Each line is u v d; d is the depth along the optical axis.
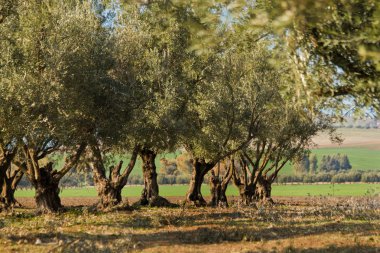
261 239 17.66
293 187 85.88
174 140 30.77
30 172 28.67
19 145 24.34
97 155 31.14
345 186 85.31
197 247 16.16
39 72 24.44
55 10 26.12
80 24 25.50
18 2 23.62
